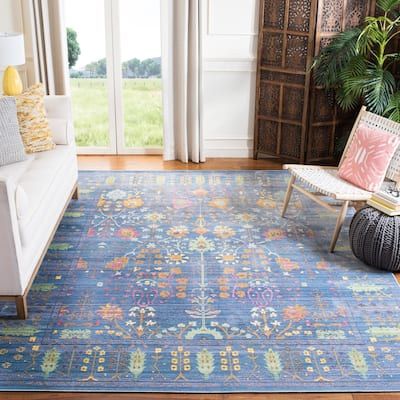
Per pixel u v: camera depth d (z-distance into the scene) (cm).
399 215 368
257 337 310
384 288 354
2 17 512
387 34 479
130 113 561
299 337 310
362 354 299
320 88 506
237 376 283
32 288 349
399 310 333
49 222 370
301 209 455
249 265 377
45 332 312
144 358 294
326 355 297
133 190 484
